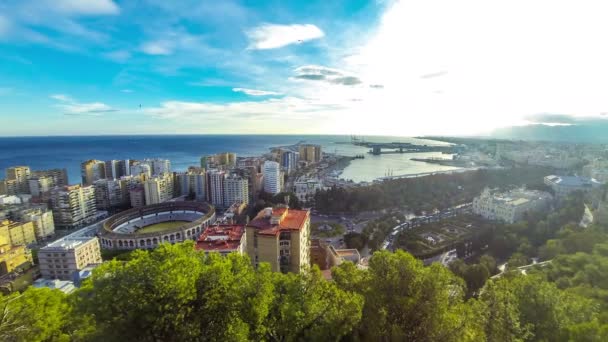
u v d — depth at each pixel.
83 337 35.38
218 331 34.47
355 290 48.66
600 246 96.69
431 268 45.16
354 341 42.22
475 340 39.88
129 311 31.94
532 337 49.75
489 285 54.31
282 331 39.34
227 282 37.41
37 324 37.28
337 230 191.50
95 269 35.72
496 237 140.38
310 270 47.56
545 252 117.88
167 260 36.12
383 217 199.00
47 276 125.25
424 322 41.66
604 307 64.56
